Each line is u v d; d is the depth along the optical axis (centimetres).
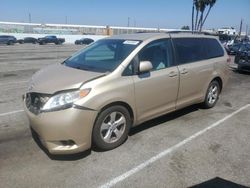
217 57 673
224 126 575
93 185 360
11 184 357
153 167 404
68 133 388
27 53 2606
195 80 594
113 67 449
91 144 423
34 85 425
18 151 440
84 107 392
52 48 3753
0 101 718
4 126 543
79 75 429
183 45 574
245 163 423
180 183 368
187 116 627
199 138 509
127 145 469
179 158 433
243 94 877
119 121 451
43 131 391
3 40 4512
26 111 426
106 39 561
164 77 509
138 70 465
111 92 420
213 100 689
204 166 411
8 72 1239
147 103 489
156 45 513
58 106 384
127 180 372
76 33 7369
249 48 1397
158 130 539
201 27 4100
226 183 371
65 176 377
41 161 412
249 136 527
